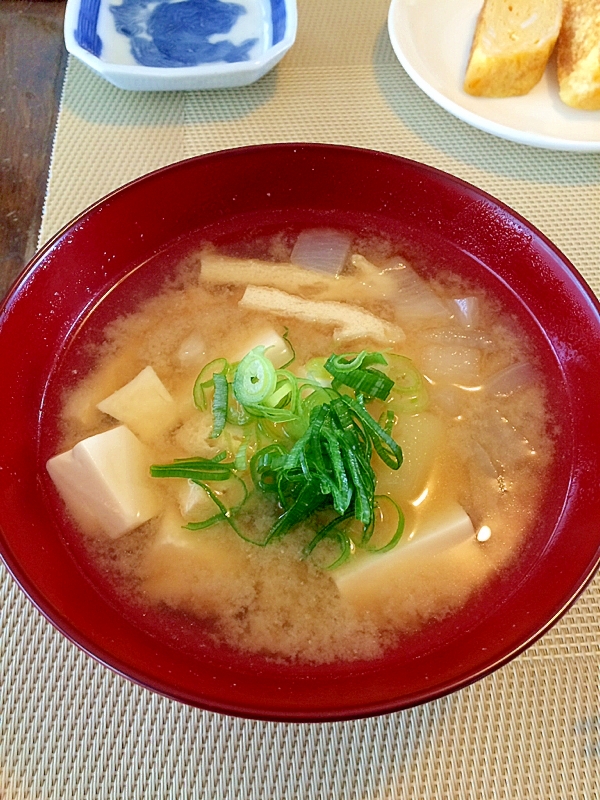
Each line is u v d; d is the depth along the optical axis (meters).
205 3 0.26
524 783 0.15
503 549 0.17
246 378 0.17
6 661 0.16
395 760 0.15
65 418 0.18
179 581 0.16
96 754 0.15
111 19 0.25
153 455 0.17
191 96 0.25
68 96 0.24
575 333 0.18
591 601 0.17
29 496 0.16
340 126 0.24
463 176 0.23
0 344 0.17
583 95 0.24
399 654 0.15
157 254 0.20
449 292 0.20
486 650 0.14
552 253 0.18
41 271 0.18
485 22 0.24
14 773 0.15
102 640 0.14
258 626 0.16
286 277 0.20
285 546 0.17
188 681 0.14
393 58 0.26
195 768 0.15
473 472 0.17
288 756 0.15
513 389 0.18
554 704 0.16
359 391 0.17
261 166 0.19
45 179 0.23
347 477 0.16
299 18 0.27
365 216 0.20
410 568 0.16
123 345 0.19
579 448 0.17
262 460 0.16
